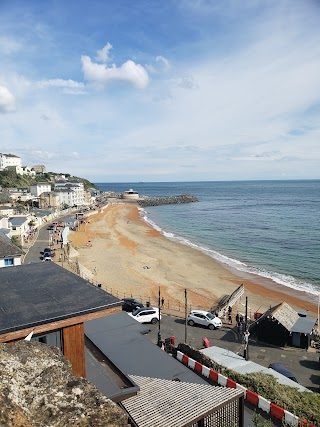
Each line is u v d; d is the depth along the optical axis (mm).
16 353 7297
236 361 22609
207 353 23750
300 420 15906
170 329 31750
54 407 6293
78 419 6227
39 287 12727
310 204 186375
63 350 10883
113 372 13320
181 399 11820
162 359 17359
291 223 118250
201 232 104688
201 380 15945
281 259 70062
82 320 10648
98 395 6879
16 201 143000
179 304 42250
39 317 10102
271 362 25750
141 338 19422
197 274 58875
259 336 29188
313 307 44219
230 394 12312
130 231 106188
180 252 76688
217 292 48938
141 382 13086
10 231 69812
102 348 18109
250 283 54500
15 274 14406
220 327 32156
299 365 25312
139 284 50781
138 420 10555
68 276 14086
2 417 5383
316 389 22031
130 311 36938
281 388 18953
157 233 103375
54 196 148750
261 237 94125
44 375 6957
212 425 11570
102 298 11656
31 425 5711
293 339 28391
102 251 74312
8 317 10094
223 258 71375
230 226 115688
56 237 84438
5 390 5938
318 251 76250
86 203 194000
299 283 54844
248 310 42031
